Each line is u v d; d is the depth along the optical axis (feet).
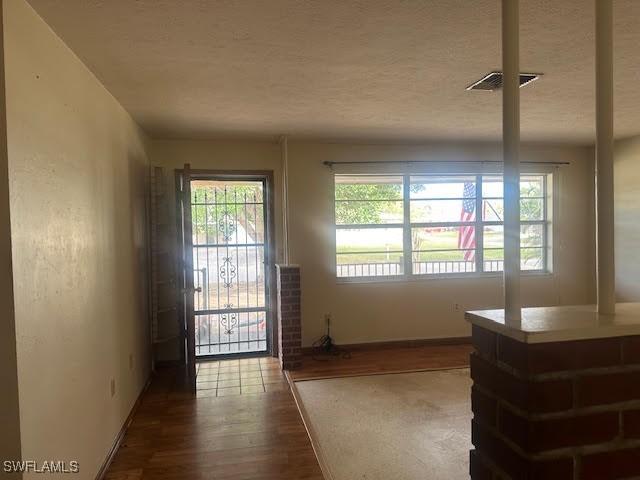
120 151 10.46
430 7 6.19
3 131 4.95
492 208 17.42
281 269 14.05
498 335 3.48
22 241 5.26
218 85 9.36
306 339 15.90
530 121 13.26
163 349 14.83
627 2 6.06
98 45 7.09
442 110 11.61
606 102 3.66
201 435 9.64
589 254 17.95
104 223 8.92
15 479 5.02
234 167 15.31
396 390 12.18
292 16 6.38
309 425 10.05
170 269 14.84
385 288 16.40
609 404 3.24
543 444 3.13
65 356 6.51
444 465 8.36
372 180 16.57
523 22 6.70
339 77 9.03
